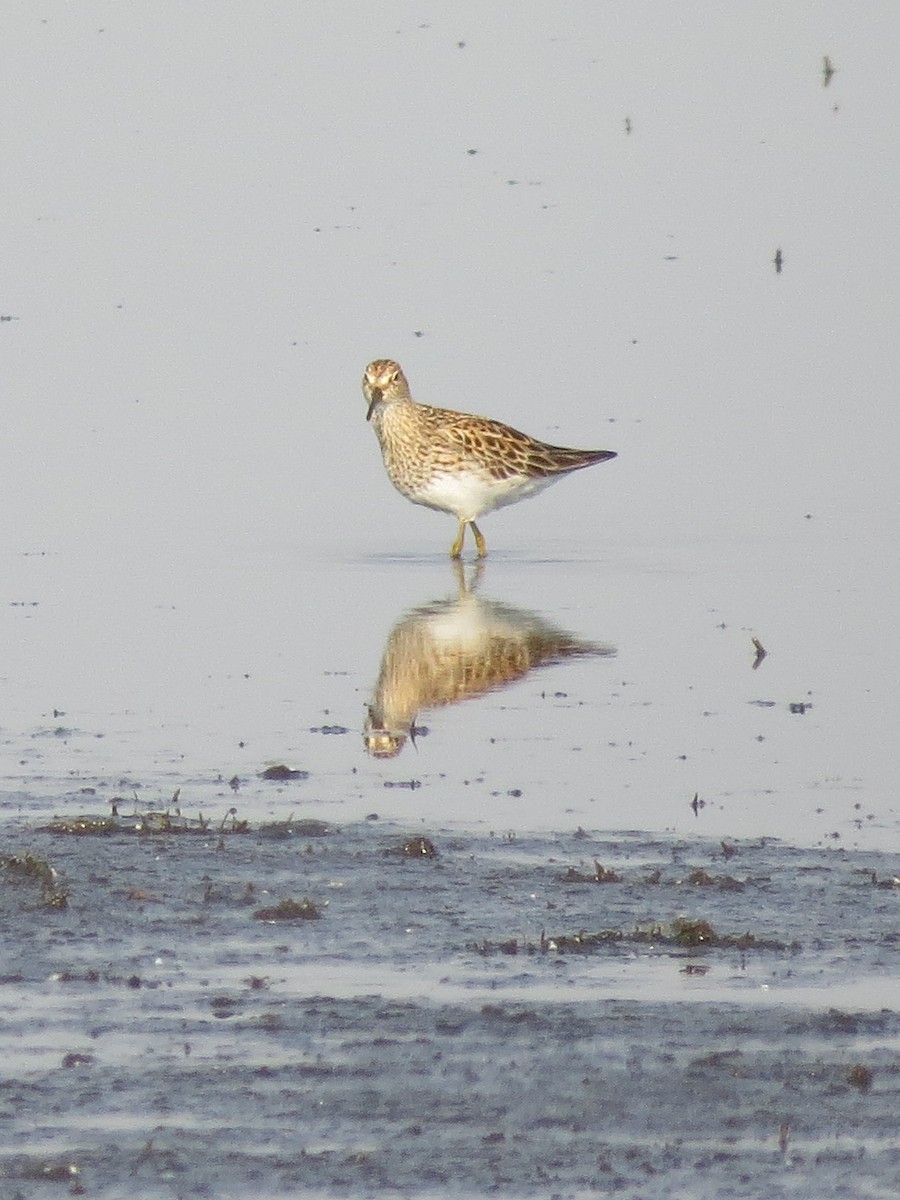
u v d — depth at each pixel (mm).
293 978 9852
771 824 12531
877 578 19453
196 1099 8508
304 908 10734
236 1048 9016
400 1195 7758
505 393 26562
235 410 25891
